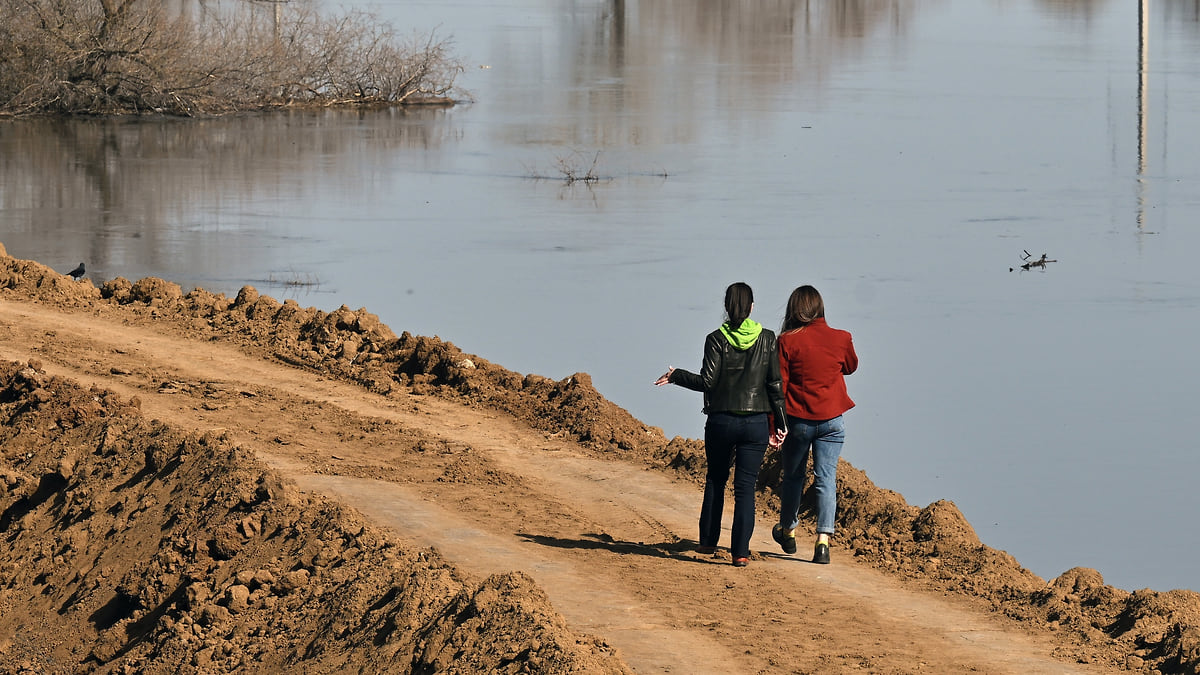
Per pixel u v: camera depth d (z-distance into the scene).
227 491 20.39
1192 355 40.81
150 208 58.94
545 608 16.19
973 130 84.56
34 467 23.83
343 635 17.22
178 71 91.12
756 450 19.64
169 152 75.38
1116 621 17.89
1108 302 46.59
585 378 27.39
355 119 90.69
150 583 19.73
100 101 91.00
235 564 19.44
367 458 23.80
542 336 41.00
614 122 88.19
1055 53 135.12
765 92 103.62
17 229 53.56
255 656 17.70
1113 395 37.06
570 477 23.52
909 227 57.62
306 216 58.31
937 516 21.23
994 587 19.19
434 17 151.75
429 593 17.05
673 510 22.12
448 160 73.94
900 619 17.88
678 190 65.75
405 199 62.72
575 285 47.31
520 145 79.12
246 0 99.19
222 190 64.00
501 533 20.50
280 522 19.70
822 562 20.03
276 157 74.31
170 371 28.31
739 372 19.48
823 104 96.50
